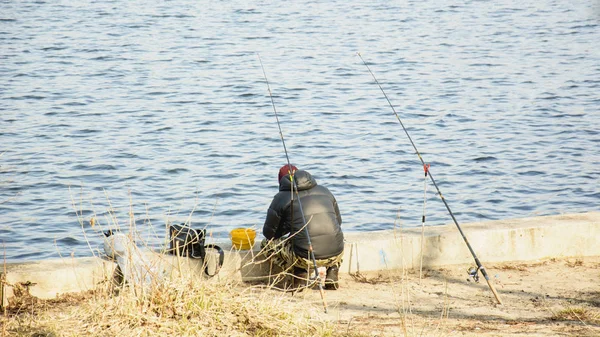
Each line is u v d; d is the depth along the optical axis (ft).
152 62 386.32
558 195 203.62
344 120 277.85
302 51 414.82
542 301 92.58
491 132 261.03
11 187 203.10
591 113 284.00
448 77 350.64
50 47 421.18
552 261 109.60
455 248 107.14
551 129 264.11
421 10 559.38
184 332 69.62
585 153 237.25
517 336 73.82
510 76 351.67
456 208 194.59
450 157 234.58
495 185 210.59
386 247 105.50
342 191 206.69
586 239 111.04
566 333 75.10
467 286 99.71
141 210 187.83
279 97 313.12
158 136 256.11
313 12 549.13
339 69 368.89
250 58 396.57
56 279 91.25
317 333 73.51
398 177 217.56
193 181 211.61
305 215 97.66
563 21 508.94
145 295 73.05
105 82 340.80
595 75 350.23
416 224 184.14
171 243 97.45
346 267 104.73
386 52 410.52
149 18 522.88
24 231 174.29
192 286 75.92
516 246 108.78
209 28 488.44
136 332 69.36
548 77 348.38
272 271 102.06
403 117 281.33
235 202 195.31
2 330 70.54
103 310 72.64
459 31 478.18
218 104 302.25
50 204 191.52
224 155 235.61
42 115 281.54
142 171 219.61
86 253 161.79
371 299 94.07
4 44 426.92
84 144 245.24
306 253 96.84
